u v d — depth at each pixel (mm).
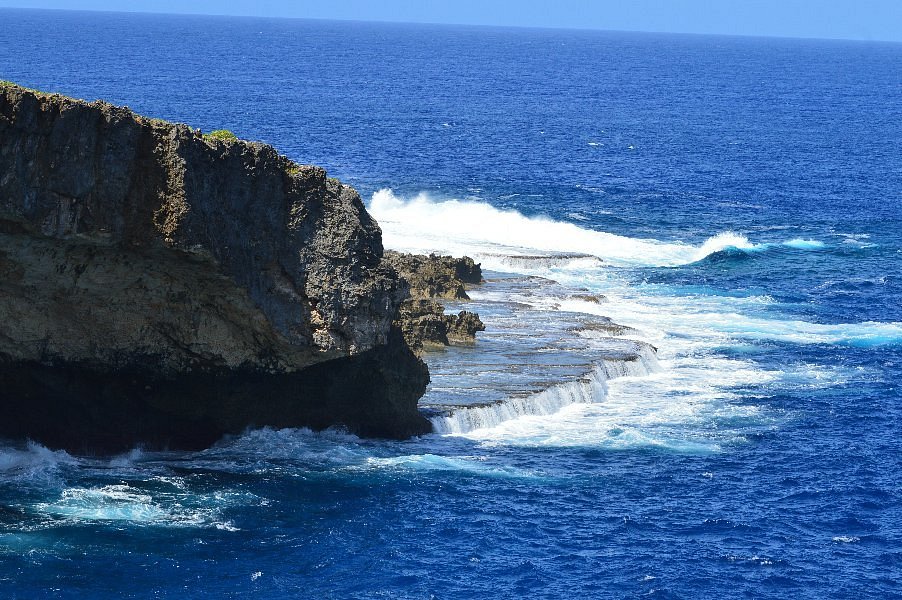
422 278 82250
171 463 53625
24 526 46281
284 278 54094
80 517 47438
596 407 65250
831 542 50719
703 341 79188
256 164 52062
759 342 79625
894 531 52062
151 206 48875
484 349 71500
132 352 53219
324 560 46156
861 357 77500
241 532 47688
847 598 45875
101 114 47062
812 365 75375
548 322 78562
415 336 70750
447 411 60375
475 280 87812
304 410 57812
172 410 55125
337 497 51531
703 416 65000
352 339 55219
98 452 54219
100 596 42188
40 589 42125
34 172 46000
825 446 61719
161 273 51406
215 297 52938
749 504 54125
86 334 52281
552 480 55219
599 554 48438
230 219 51281
